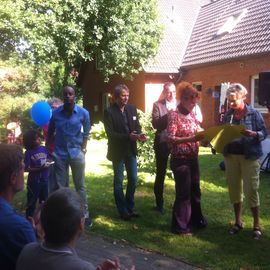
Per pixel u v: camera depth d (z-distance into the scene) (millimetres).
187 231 5762
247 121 5328
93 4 20906
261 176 9867
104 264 2127
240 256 5035
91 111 29891
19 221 2264
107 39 22000
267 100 5914
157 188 6750
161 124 6402
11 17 16516
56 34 19797
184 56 22625
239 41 18828
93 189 8531
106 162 12336
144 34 22391
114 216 6617
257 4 20281
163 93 6520
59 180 6066
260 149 5398
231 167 5598
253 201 5477
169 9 25641
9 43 17766
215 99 19844
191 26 24828
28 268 1960
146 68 21875
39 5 18922
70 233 1987
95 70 28703
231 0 23188
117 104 6223
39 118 7270
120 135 6145
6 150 2354
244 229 5965
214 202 7434
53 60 20594
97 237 5734
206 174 10023
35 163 6164
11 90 17797
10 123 14258
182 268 4746
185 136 5488
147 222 6312
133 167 6383
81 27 20812
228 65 18859
